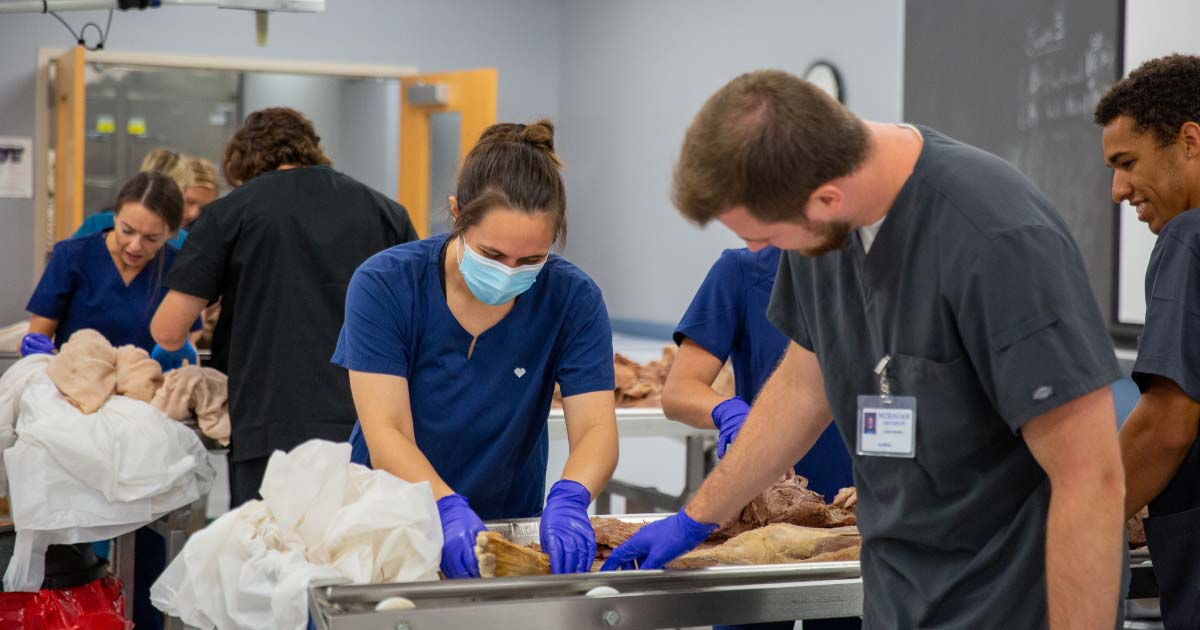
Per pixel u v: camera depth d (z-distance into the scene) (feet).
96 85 22.85
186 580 4.90
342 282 8.68
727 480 5.10
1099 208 13.03
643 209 26.99
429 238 6.07
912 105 16.97
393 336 5.80
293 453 5.04
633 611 4.46
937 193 4.05
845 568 4.95
